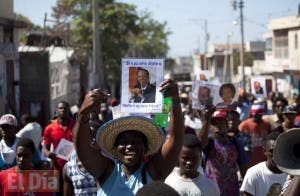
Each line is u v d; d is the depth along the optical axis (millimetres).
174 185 5473
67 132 9109
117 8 38812
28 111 21953
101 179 4355
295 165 3227
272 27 45156
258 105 10602
